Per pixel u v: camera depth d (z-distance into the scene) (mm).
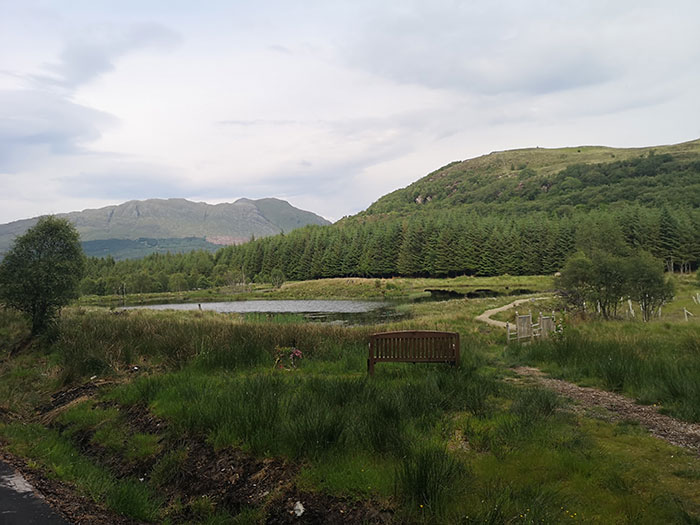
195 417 6680
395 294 78438
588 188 187875
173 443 6500
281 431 5773
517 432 5605
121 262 161375
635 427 6031
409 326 21062
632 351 10594
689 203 133500
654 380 8094
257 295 90625
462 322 24062
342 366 10680
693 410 6465
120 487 5395
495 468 4750
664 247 89625
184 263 151875
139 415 7730
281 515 4613
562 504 4008
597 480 4438
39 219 16312
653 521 3672
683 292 44625
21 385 10711
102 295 105125
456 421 6281
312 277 129250
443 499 4168
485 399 7254
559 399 7242
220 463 5699
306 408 6484
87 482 5656
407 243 115375
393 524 4086
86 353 11438
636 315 27234
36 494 5000
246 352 11516
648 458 4988
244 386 7906
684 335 13719
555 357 11156
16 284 15039
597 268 25594
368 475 4719
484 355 12383
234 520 4719
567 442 5359
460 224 122062
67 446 7070
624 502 3988
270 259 133750
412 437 5500
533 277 96875
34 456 6406
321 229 160000
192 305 65250
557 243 99688
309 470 5016
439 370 9281
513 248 103812
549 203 184750
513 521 3768
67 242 16375
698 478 4445
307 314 44969
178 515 5121
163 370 10883
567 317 23109
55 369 11539
